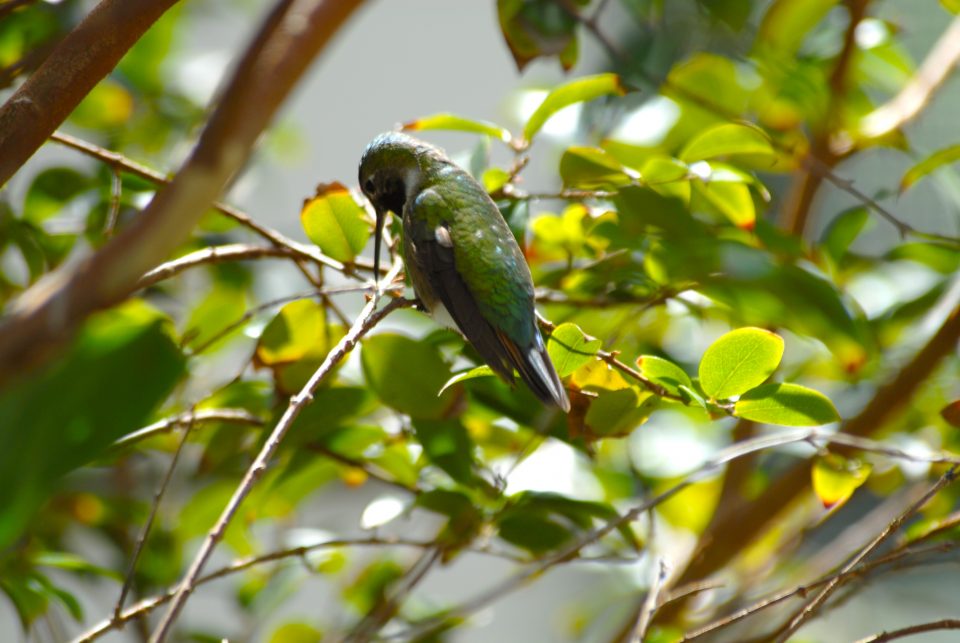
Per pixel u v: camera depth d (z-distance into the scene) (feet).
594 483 24.58
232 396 20.40
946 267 23.72
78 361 7.06
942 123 33.42
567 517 20.02
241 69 6.19
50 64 12.46
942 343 22.38
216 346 22.85
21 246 21.75
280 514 23.26
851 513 30.04
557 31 20.07
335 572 23.99
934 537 18.62
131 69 27.40
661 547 26.55
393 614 20.39
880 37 26.78
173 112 28.53
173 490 26.71
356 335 14.82
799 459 27.53
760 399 16.03
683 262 17.30
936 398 24.81
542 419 19.40
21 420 6.84
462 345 21.31
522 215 21.18
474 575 38.50
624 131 25.07
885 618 31.42
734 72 25.67
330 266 18.84
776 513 23.35
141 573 23.44
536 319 19.95
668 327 25.59
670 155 24.38
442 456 18.95
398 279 20.16
